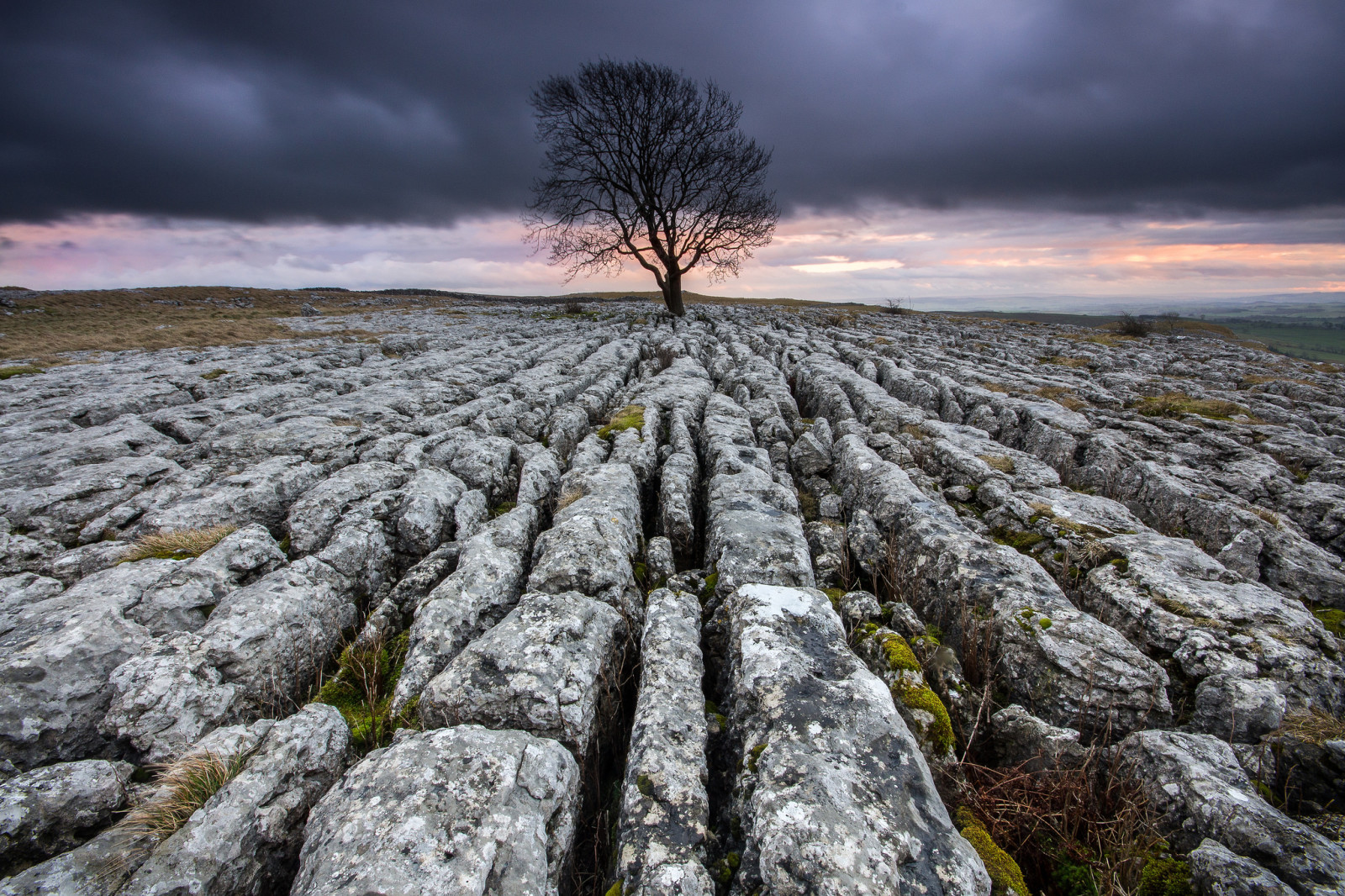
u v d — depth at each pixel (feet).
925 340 99.40
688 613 19.19
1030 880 13.62
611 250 149.89
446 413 41.50
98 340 92.12
